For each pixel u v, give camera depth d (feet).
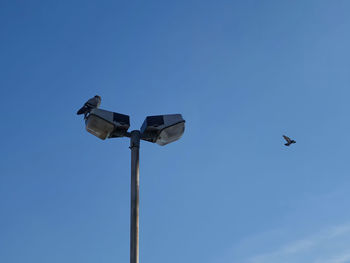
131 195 32.24
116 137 34.81
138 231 30.81
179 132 35.45
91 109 34.45
